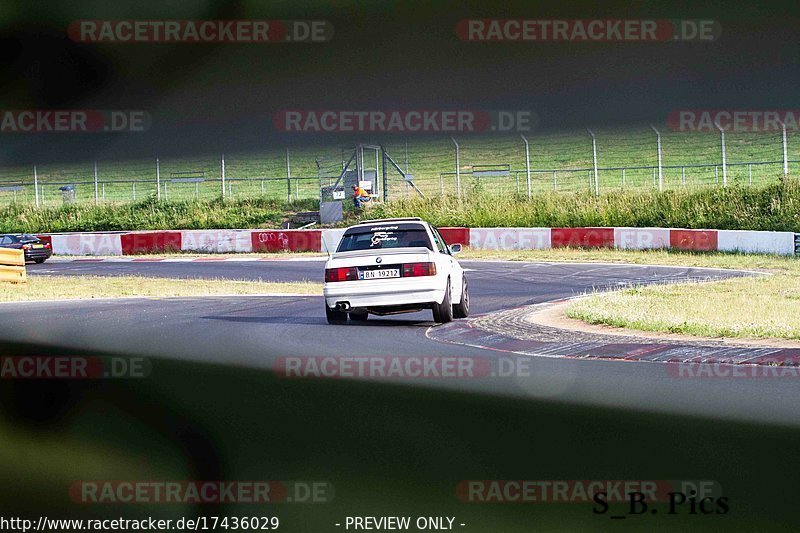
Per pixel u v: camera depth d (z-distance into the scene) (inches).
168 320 2076.8
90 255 4626.0
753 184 4840.1
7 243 4023.1
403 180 5620.1
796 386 1223.5
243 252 4379.9
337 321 1828.2
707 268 3110.2
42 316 2260.1
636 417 1118.4
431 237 1768.0
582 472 1005.8
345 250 1749.5
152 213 5241.1
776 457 1005.2
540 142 6131.9
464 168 5797.2
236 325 1927.9
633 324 1668.3
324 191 4785.9
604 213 4350.4
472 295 2421.3
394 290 1672.0
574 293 2393.0
